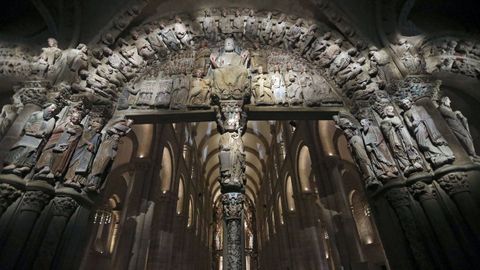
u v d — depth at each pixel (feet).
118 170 56.95
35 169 21.03
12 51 27.04
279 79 31.53
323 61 31.53
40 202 20.04
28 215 19.33
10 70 26.45
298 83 31.19
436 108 24.38
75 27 28.73
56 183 21.67
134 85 30.32
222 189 25.61
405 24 30.68
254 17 34.53
